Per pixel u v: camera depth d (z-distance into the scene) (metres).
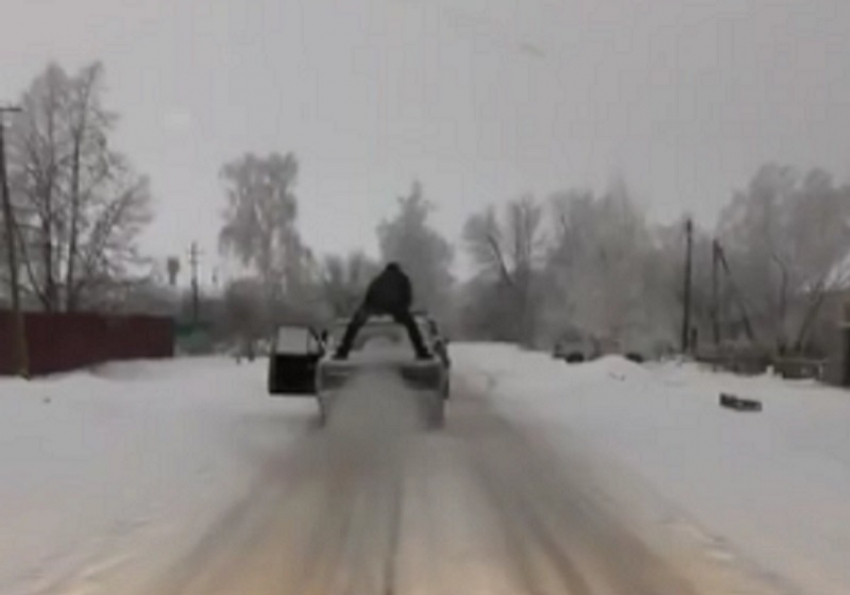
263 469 13.44
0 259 52.38
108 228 55.84
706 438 17.30
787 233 75.75
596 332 79.31
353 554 8.72
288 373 22.48
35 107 54.19
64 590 7.55
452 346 93.00
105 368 48.06
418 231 104.69
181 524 9.88
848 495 11.66
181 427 18.05
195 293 83.75
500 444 16.36
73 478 12.26
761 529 9.81
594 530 9.73
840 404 27.02
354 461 14.24
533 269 103.31
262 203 83.62
